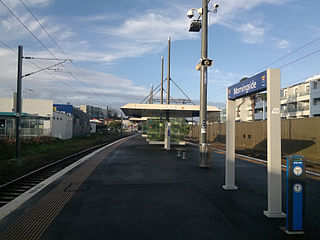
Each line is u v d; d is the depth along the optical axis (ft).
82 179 24.16
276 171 14.19
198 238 11.21
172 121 77.20
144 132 135.33
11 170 33.24
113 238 11.16
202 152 31.68
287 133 57.72
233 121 20.62
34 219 13.50
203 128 32.73
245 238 11.24
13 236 11.35
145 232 11.82
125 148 62.13
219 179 24.36
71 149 68.90
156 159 40.04
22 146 60.54
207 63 32.63
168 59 69.92
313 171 30.55
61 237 11.24
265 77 14.96
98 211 14.78
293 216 11.66
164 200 17.10
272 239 11.16
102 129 247.70
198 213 14.52
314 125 48.70
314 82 118.11
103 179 24.16
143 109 53.72
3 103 103.19
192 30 37.58
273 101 14.49
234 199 17.46
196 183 22.53
